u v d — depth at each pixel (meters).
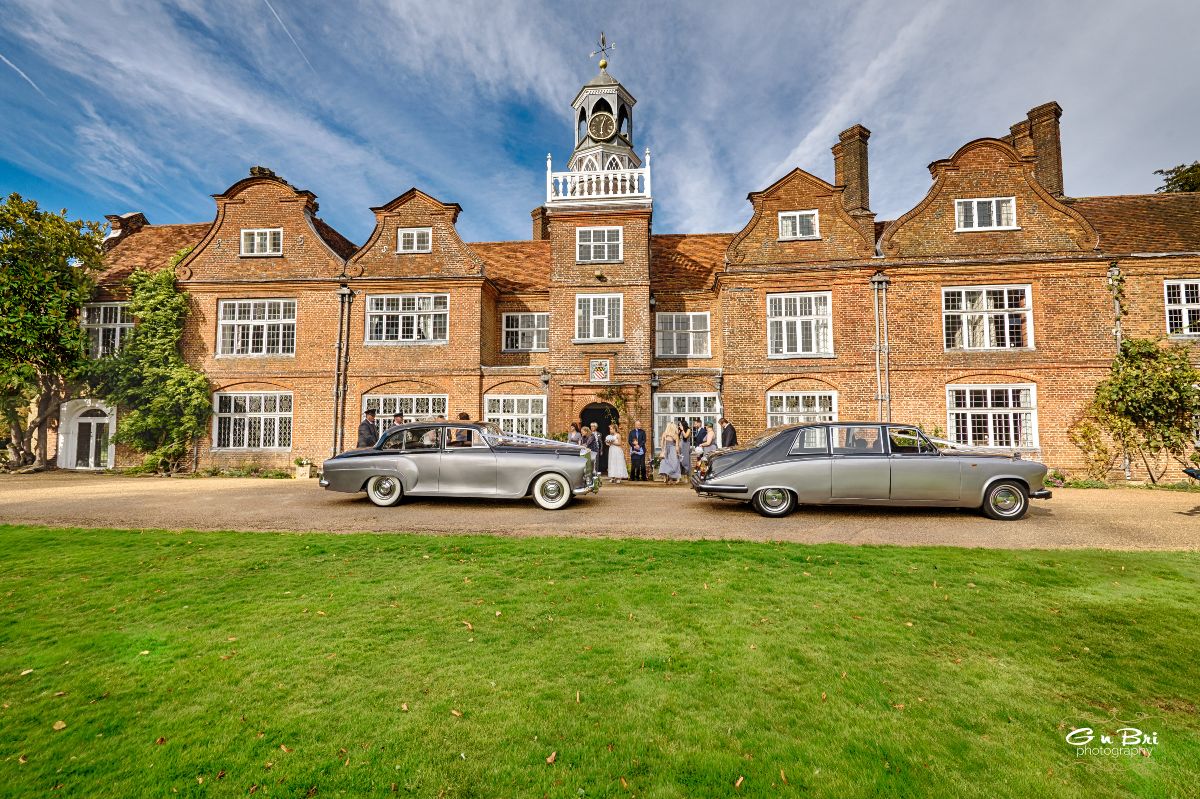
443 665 4.16
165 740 3.27
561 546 7.64
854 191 20.95
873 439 9.86
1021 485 9.55
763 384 18.48
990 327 17.80
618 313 19.20
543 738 3.27
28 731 3.37
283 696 3.73
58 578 6.25
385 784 2.88
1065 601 5.57
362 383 19.75
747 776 2.95
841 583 6.08
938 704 3.68
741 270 18.77
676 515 10.02
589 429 16.31
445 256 20.14
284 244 20.42
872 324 18.14
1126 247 17.72
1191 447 16.02
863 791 2.85
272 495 12.38
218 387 19.80
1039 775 2.98
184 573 6.41
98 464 20.47
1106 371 16.92
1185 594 5.75
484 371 19.56
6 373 17.61
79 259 20.11
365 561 6.91
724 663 4.21
